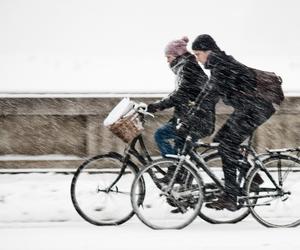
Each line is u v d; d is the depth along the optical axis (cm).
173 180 1305
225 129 1294
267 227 1349
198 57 1305
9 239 1227
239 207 1316
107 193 1359
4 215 1454
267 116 1284
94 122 1853
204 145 1321
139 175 1310
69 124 1852
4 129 1838
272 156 1338
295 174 1448
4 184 1711
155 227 1323
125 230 1314
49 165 1836
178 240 1214
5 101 1802
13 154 1848
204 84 1354
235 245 1169
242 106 1277
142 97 1820
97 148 1859
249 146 1327
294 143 1872
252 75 1266
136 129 1281
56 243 1190
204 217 1388
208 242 1197
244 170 1321
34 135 1848
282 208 1465
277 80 1271
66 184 1697
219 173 1388
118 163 1348
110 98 1820
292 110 1848
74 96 1812
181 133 1322
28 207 1509
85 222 1416
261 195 1320
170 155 1314
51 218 1442
